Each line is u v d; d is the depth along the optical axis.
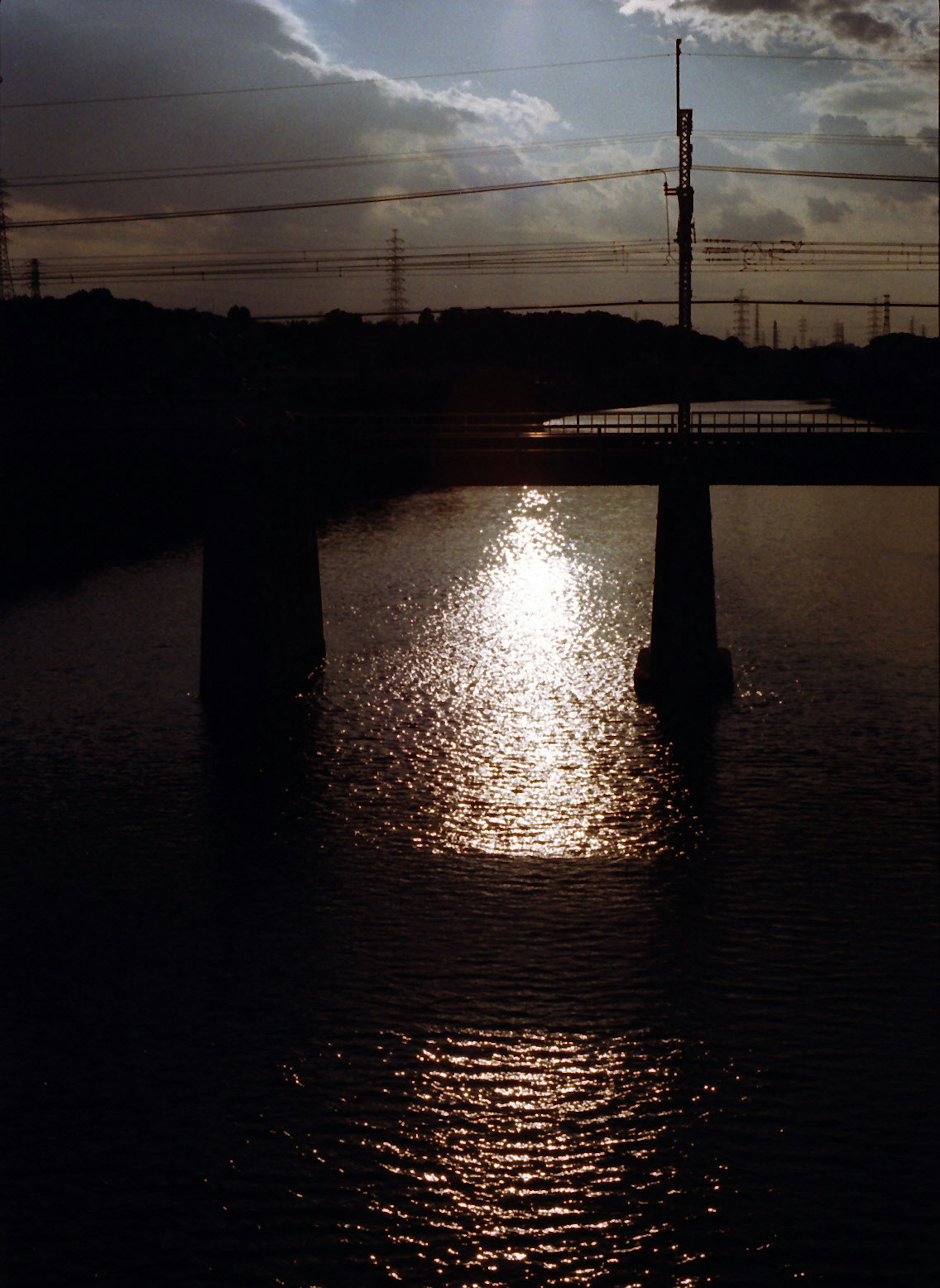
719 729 52.16
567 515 120.81
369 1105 28.11
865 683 59.06
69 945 34.59
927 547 101.75
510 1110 27.80
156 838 41.44
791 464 54.19
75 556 82.69
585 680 59.41
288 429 56.53
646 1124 27.50
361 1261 23.84
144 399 58.41
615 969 33.47
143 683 57.53
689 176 48.69
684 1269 23.56
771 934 35.28
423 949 34.50
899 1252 23.84
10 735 50.47
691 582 55.31
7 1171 25.92
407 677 59.94
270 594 54.75
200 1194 25.42
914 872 38.78
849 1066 29.30
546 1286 23.34
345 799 44.88
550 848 40.97
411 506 126.94
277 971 33.31
